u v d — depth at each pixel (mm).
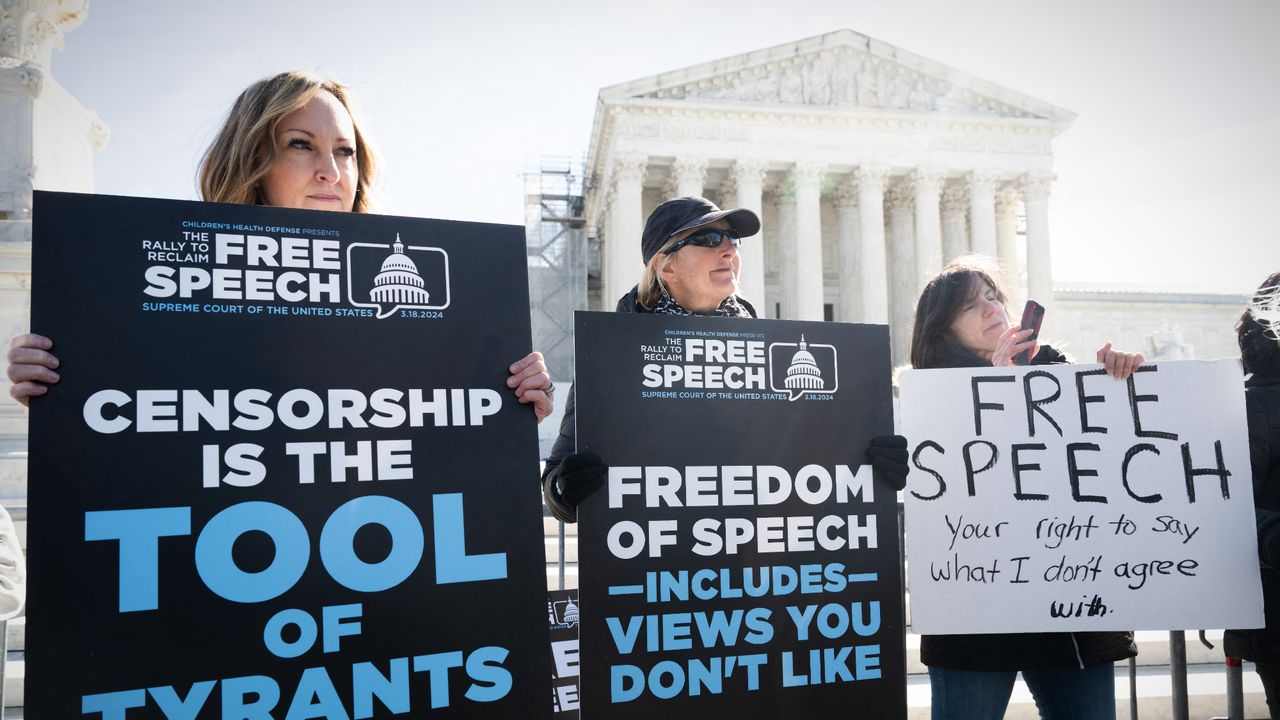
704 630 2859
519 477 2582
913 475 3486
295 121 3107
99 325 2271
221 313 2385
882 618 3041
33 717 2041
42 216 2270
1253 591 3406
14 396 2189
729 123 43031
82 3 13102
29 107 11961
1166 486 3463
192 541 2234
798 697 2912
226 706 2186
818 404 3104
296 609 2285
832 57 44281
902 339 46281
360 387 2475
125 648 2131
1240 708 4391
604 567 2811
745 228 3701
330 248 2520
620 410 2904
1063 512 3457
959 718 3484
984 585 3420
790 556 2984
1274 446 3498
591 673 2748
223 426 2326
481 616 2453
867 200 43375
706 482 2941
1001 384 3535
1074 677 3475
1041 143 45125
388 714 2312
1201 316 49375
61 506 2150
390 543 2410
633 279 41250
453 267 2646
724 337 3031
